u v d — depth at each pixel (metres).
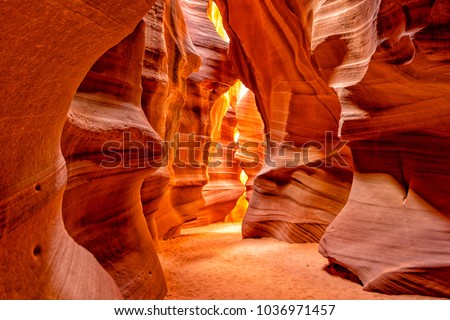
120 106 5.15
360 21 5.88
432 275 5.18
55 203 3.03
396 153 6.23
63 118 3.01
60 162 3.19
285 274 6.79
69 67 2.63
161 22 8.25
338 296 5.45
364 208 6.44
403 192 6.07
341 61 6.41
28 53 2.11
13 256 2.32
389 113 5.88
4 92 2.04
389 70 5.23
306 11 7.75
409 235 5.67
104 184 4.56
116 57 5.06
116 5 2.58
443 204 5.59
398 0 4.46
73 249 3.34
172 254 8.74
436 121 5.53
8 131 2.16
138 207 5.91
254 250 9.16
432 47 4.17
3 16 1.82
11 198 2.27
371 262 5.86
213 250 9.26
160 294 5.09
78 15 2.31
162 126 8.59
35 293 2.44
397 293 5.41
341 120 6.33
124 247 4.88
